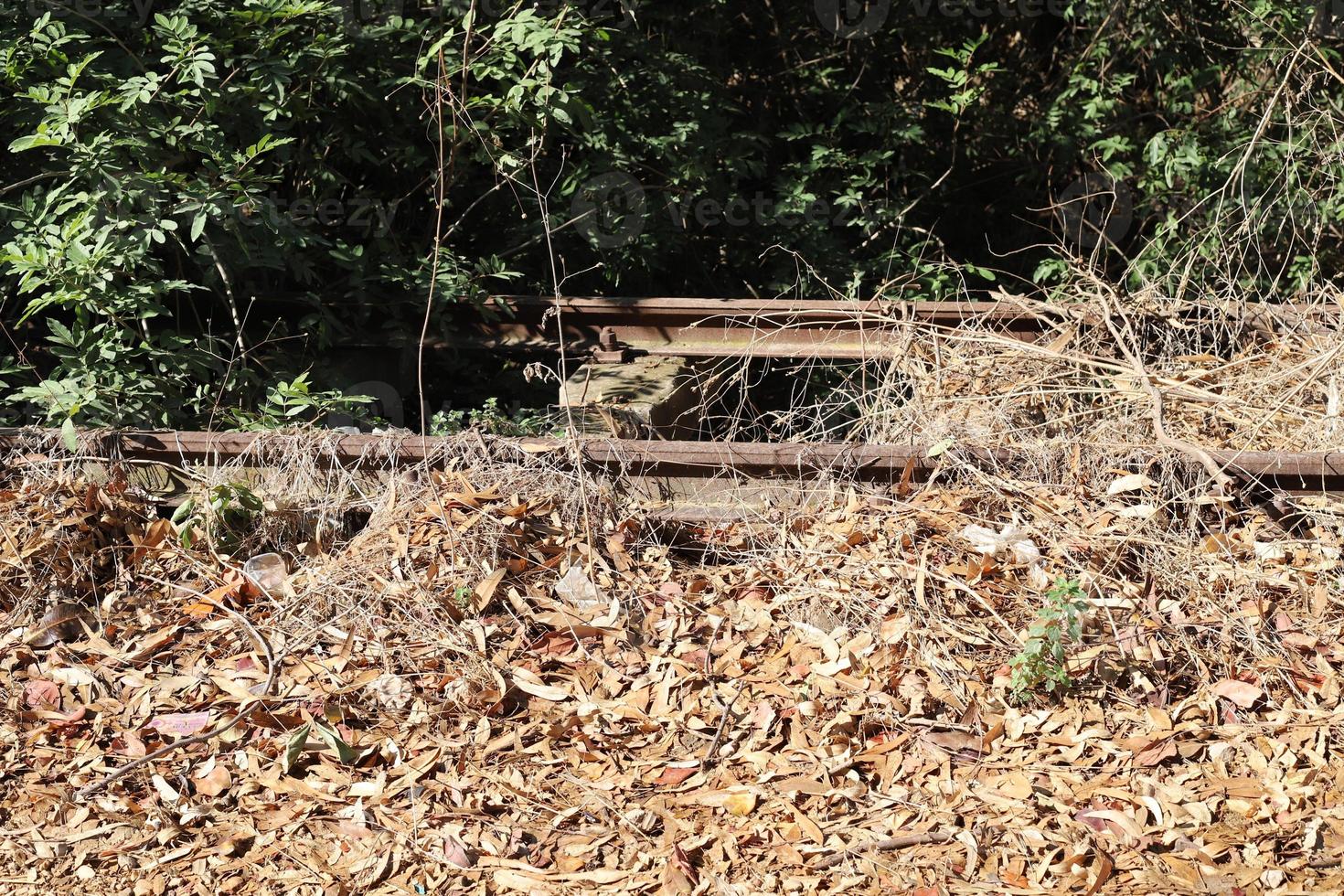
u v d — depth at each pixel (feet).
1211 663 12.91
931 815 11.19
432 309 21.49
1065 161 28.86
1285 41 26.23
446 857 10.84
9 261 17.28
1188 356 18.42
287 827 11.25
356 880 10.62
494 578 13.79
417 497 14.83
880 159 26.96
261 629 13.80
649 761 12.02
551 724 12.37
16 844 11.04
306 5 19.47
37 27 17.85
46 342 19.88
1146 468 14.60
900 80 29.68
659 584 14.37
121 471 15.39
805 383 21.34
